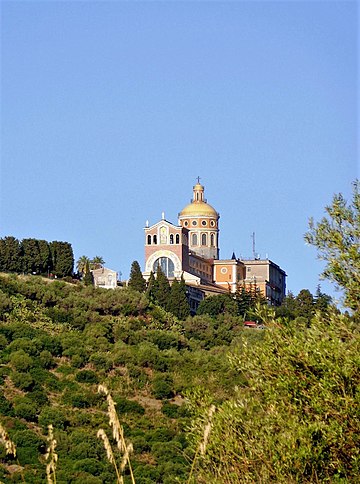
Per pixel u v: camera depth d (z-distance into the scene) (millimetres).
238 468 68938
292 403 69062
